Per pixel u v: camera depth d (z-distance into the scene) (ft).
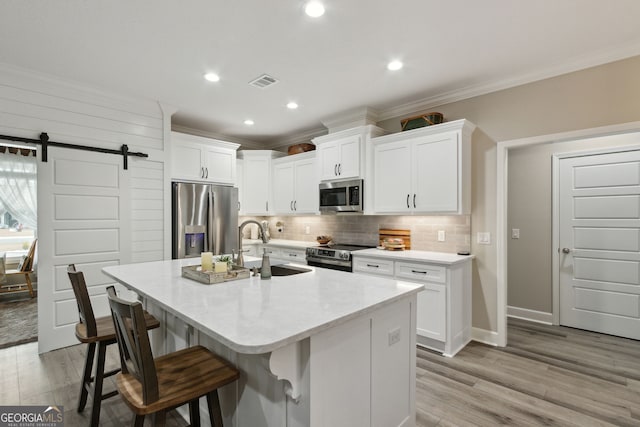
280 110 12.71
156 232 12.06
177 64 8.91
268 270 6.52
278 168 16.25
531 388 7.59
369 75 9.61
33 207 17.95
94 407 5.81
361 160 12.27
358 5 6.41
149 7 6.44
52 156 9.79
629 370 8.48
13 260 16.24
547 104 9.18
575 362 8.94
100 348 5.86
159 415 3.87
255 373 4.66
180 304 4.73
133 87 10.51
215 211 13.61
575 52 8.29
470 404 6.95
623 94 8.08
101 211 10.73
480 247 10.44
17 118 9.26
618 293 10.96
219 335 3.58
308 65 8.98
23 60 8.66
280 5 6.40
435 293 9.48
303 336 3.68
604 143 11.25
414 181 10.93
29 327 11.91
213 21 6.93
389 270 10.65
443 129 10.24
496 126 10.11
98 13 6.63
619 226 10.96
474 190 10.55
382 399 5.22
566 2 6.31
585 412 6.68
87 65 8.96
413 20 6.91
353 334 4.62
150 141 11.93
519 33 7.41
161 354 7.07
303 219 16.56
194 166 13.51
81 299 5.77
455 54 8.39
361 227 13.89
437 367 8.61
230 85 10.36
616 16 6.75
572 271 11.81
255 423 4.67
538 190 12.52
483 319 10.37
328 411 4.21
